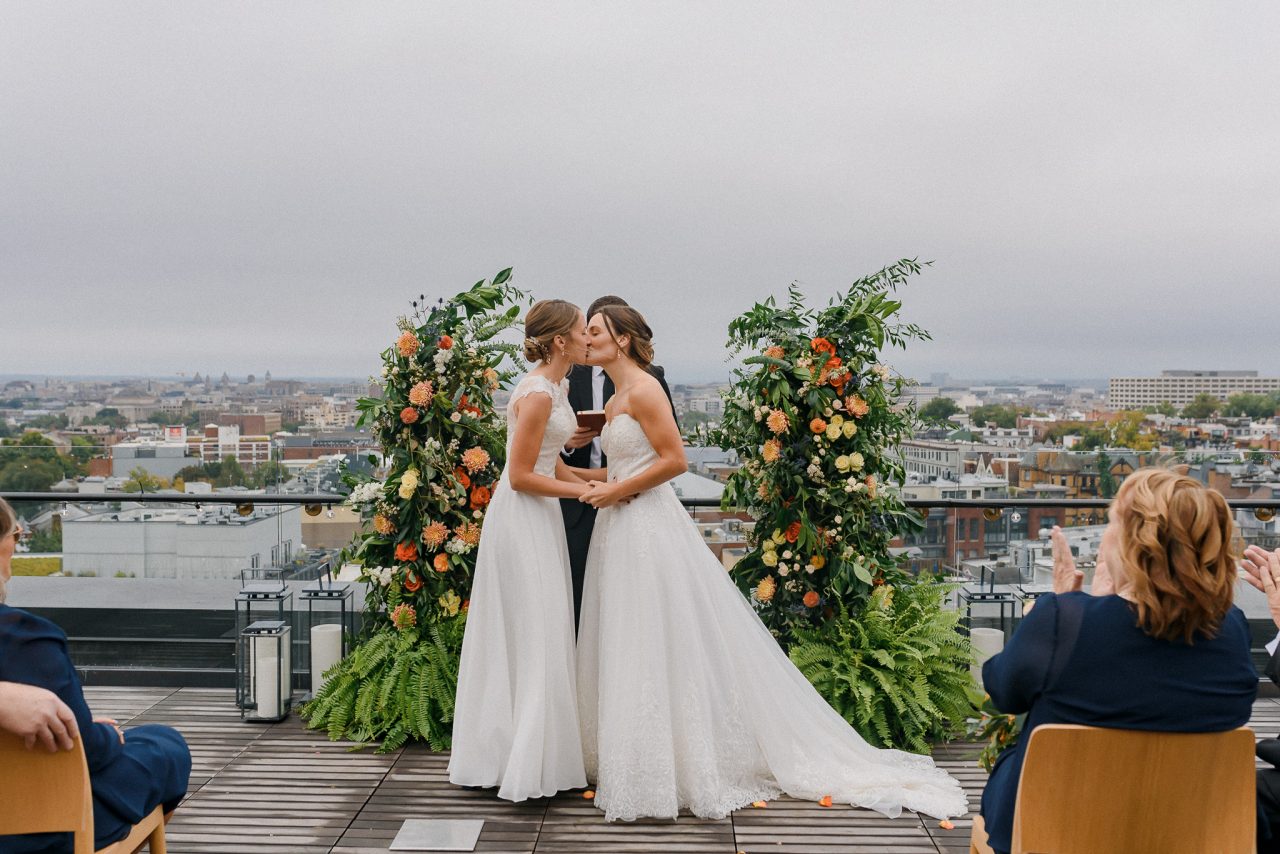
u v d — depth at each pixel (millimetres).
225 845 3129
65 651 2109
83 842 2021
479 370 4348
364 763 3879
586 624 3709
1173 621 1870
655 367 4422
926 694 3984
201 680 4867
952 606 4512
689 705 3434
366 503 4434
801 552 4336
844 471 4227
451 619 4367
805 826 3309
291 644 4492
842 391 4273
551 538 3637
